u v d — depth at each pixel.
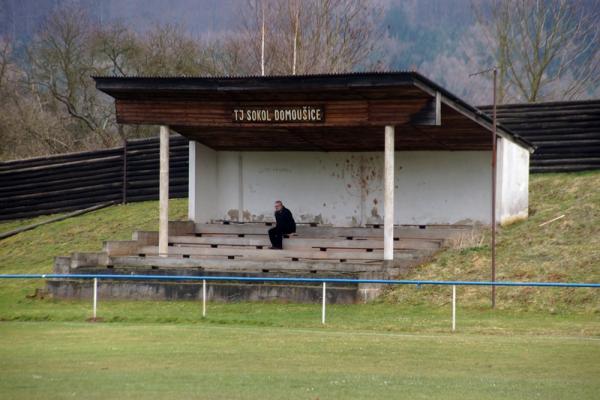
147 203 64.38
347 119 42.50
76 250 56.25
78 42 88.81
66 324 35.66
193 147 52.28
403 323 35.12
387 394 21.30
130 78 43.94
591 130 54.69
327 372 24.25
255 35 82.94
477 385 22.59
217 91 43.09
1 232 65.12
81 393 21.11
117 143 89.12
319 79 41.06
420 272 43.09
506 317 36.50
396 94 41.34
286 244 47.84
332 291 40.75
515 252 43.84
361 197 52.44
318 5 80.88
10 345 29.06
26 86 92.31
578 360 26.42
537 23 78.06
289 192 53.59
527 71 78.62
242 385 22.23
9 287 47.78
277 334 31.75
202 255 47.47
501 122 56.81
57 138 89.94
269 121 43.81
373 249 46.53
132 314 38.56
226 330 33.06
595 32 78.94
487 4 81.94
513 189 48.31
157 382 22.58
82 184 66.81
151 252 48.03
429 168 51.03
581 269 40.41
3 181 69.00
